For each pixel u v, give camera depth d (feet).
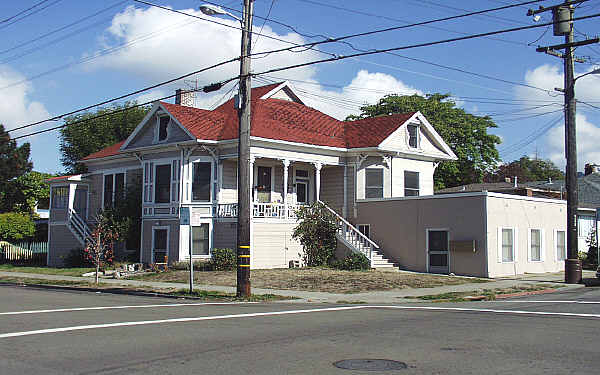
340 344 31.81
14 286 81.76
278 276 80.79
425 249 92.58
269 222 95.30
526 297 63.67
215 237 97.25
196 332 36.24
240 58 62.90
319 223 98.43
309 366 26.13
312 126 108.37
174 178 100.89
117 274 90.99
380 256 96.12
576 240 78.69
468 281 78.74
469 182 186.09
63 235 120.67
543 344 31.42
